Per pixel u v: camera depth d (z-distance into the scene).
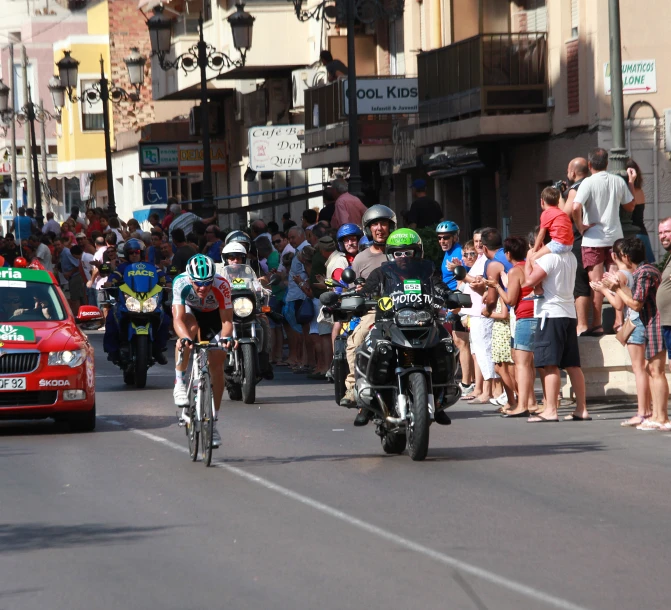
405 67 79.56
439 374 27.42
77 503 23.39
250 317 39.09
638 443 29.55
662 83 56.34
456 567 18.05
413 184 52.94
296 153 83.12
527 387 34.53
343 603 16.33
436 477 25.33
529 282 33.19
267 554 19.03
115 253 66.38
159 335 45.00
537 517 21.38
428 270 28.11
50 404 32.56
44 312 35.09
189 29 116.00
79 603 16.62
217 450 29.58
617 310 32.62
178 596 16.84
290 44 98.31
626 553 18.75
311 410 37.19
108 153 94.56
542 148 62.25
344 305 27.75
